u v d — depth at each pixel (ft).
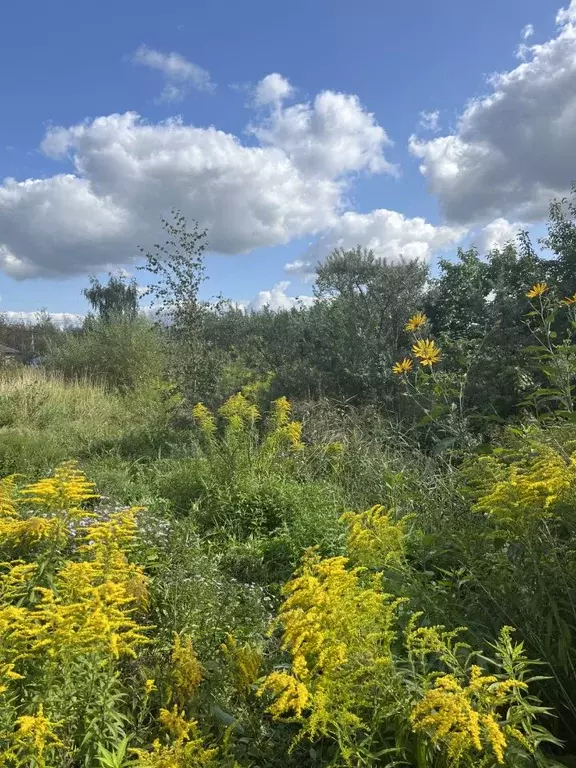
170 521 14.92
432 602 8.90
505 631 7.20
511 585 8.57
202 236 33.24
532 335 24.98
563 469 8.30
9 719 6.70
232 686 8.39
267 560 14.58
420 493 13.57
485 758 6.23
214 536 15.69
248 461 18.45
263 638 10.07
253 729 7.82
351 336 30.99
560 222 28.89
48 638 7.29
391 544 9.30
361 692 6.91
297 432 20.17
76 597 7.87
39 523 9.43
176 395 29.78
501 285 27.07
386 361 28.30
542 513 8.20
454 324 31.63
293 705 6.51
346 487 18.21
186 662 8.06
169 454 24.17
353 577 7.53
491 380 23.26
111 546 9.25
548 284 27.81
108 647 7.47
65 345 53.26
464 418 18.19
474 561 8.99
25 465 21.39
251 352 38.11
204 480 18.11
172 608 9.70
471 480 10.45
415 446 21.50
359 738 7.14
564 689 7.76
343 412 25.32
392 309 33.24
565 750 7.71
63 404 33.42
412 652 7.37
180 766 6.55
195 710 7.89
